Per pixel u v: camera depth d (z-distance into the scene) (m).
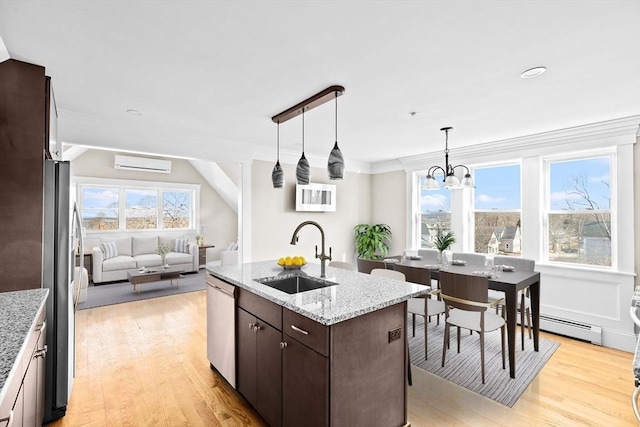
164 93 2.61
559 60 1.98
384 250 5.64
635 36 1.70
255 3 1.47
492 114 3.05
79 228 2.56
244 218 4.56
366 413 1.73
